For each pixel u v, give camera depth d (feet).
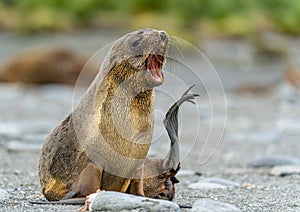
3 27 506.48
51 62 281.95
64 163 69.41
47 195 72.08
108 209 63.26
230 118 178.81
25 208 67.31
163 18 535.60
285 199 78.28
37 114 181.27
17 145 124.47
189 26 517.96
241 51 443.32
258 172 103.24
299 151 127.13
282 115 188.96
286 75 299.38
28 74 280.51
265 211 70.23
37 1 560.61
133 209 63.21
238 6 582.35
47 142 72.02
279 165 108.17
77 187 67.92
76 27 519.60
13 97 227.61
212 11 563.89
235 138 143.23
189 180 94.94
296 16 570.05
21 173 96.07
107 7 568.82
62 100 221.46
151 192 70.85
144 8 568.82
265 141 139.85
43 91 257.34
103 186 68.80
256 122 172.35
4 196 74.18
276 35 519.60
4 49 412.77
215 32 509.35
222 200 77.46
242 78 330.13
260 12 580.30
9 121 163.84
